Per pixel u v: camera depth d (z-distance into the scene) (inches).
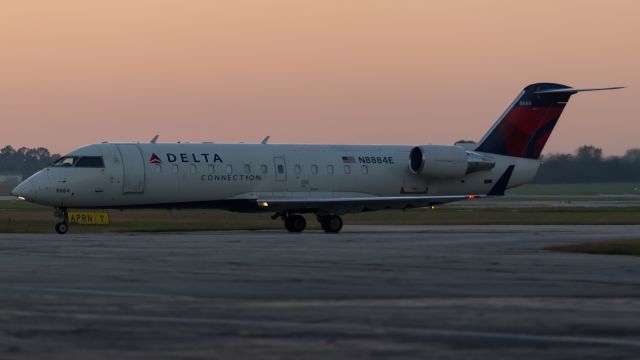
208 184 6205.7
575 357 1625.2
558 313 2143.2
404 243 4675.2
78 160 5944.9
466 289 2605.8
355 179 6688.0
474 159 6865.2
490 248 4266.7
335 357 1620.3
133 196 6053.2
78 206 5979.3
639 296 2449.6
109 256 3750.0
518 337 1820.9
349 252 4001.0
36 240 4879.4
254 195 6353.3
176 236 5398.6
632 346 1729.8
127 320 2026.3
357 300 2365.9
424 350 1685.5
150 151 6127.0
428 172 6766.7
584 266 3316.9
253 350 1681.8
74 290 2568.9
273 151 6486.2
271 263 3437.5
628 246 4173.2
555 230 6348.4
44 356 1610.5
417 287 2657.5
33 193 5831.7
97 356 1615.4
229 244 4544.8
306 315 2106.3
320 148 6678.2
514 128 7032.5
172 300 2361.0
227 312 2150.6
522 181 7062.0
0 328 1915.6
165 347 1707.7
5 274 2999.5
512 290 2583.7
